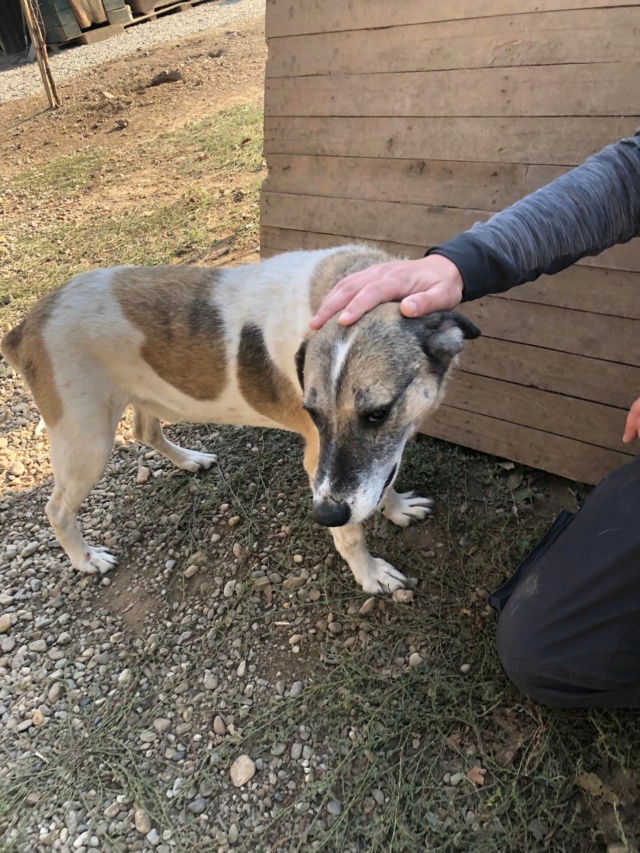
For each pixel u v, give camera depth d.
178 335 0.93
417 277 0.63
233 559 1.08
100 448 1.00
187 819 0.78
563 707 0.76
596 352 0.96
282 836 0.75
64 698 0.92
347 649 0.91
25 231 2.34
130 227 2.17
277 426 1.01
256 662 0.92
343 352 0.70
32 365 0.96
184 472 1.26
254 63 3.72
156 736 0.86
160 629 0.99
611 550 0.67
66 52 5.11
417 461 1.17
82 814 0.80
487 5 0.93
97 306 0.94
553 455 1.06
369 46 1.06
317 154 1.17
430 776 0.77
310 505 1.14
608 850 0.68
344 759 0.80
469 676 0.85
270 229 1.29
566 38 0.87
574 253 0.66
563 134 0.91
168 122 3.14
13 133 3.52
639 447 0.97
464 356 1.10
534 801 0.73
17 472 1.33
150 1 5.55
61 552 1.15
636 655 0.67
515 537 1.01
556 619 0.70
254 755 0.82
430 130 1.03
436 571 0.99
